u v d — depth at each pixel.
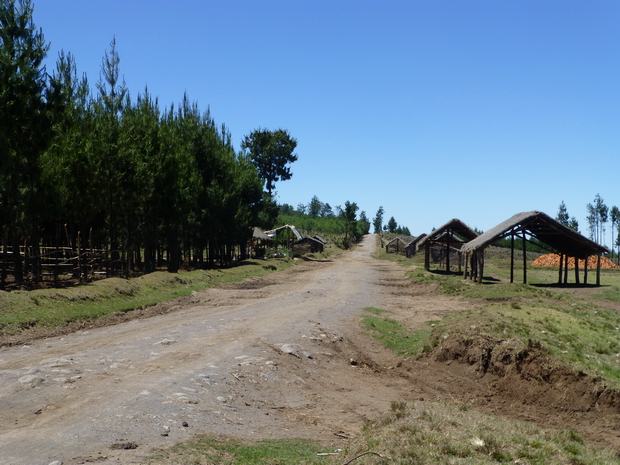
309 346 17.48
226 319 21.78
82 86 31.16
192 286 33.28
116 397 10.21
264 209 76.69
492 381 13.83
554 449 8.34
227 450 8.07
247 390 12.16
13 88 23.91
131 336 17.52
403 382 14.85
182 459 7.30
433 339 16.84
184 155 43.81
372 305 29.22
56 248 30.08
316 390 13.30
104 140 31.53
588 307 26.62
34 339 16.58
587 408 11.62
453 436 8.38
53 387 10.84
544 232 41.88
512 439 8.63
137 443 7.89
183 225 45.25
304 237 98.31
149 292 27.86
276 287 37.16
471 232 52.19
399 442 8.02
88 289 23.38
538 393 12.64
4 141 22.78
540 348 13.88
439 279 41.50
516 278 50.25
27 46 24.55
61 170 28.59
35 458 7.12
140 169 33.62
